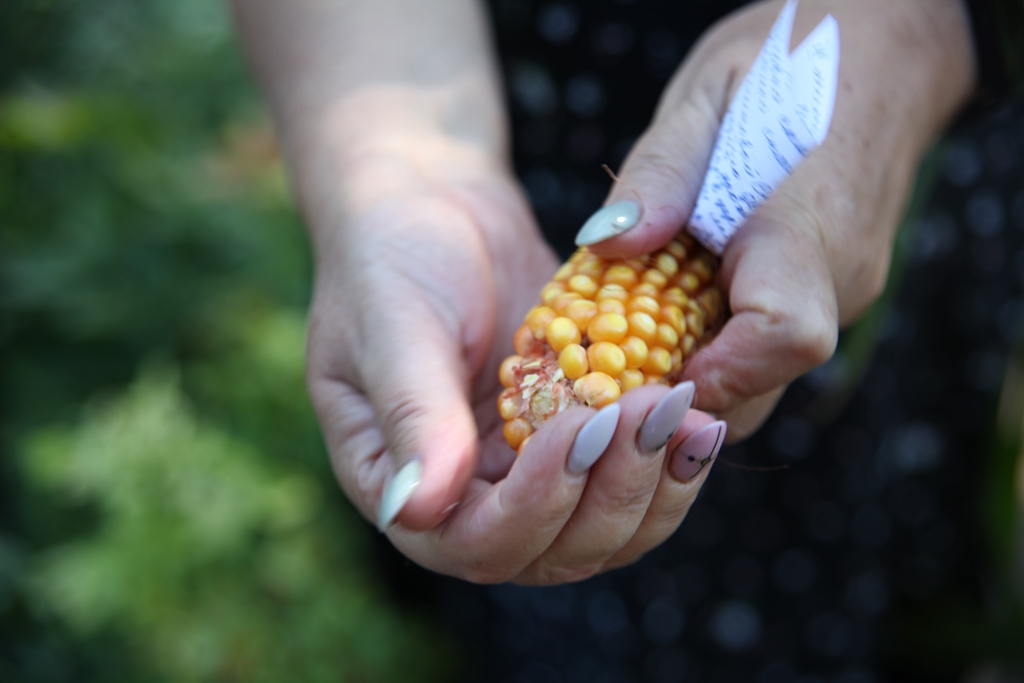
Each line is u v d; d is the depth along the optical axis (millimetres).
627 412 363
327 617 726
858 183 428
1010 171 606
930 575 719
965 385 664
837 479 611
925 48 452
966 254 616
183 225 961
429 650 744
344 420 445
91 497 818
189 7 1214
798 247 401
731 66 426
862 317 529
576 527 392
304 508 753
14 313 930
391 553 715
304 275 912
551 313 399
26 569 798
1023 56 467
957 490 703
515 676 670
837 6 444
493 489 391
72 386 903
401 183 471
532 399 394
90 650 765
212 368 868
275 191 991
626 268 405
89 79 1155
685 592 622
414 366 416
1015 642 681
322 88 498
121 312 919
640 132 577
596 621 634
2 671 754
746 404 442
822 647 647
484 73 524
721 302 427
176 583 707
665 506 396
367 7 507
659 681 640
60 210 1011
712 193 404
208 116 1122
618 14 555
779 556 620
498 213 491
